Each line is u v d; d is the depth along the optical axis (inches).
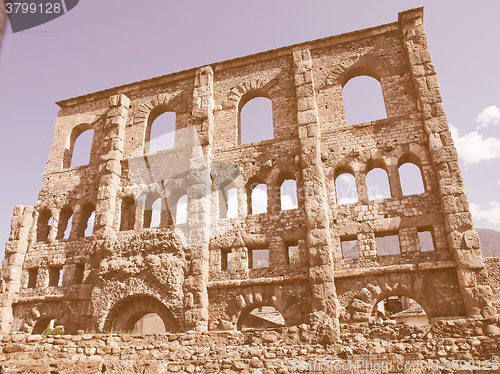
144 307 823.7
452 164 731.4
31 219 1017.5
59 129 1128.2
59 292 905.5
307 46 962.7
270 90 948.6
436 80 810.8
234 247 815.7
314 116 848.3
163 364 577.6
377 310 1199.6
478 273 653.9
